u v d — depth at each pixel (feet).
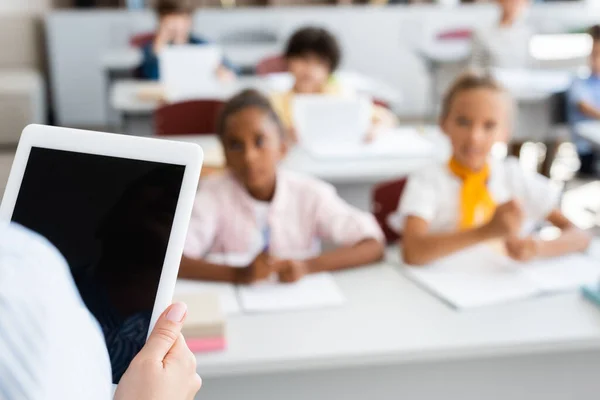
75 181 2.34
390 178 8.07
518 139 13.25
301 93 9.61
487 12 20.16
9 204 2.36
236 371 4.12
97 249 2.26
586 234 5.85
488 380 4.91
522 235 5.84
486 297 4.92
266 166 5.66
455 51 16.49
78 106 19.49
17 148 2.40
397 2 20.47
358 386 4.77
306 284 5.15
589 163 14.73
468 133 5.65
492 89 5.62
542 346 4.38
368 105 8.83
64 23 18.85
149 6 19.94
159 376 1.98
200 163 2.30
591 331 4.49
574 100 12.57
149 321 2.21
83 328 1.50
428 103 19.01
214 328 4.22
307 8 19.86
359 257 5.50
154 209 2.29
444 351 4.29
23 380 1.29
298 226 5.87
